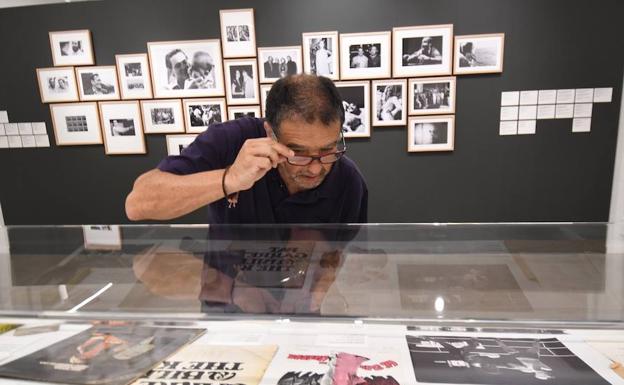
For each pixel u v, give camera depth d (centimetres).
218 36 281
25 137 316
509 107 267
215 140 120
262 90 286
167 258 83
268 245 88
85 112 306
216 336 67
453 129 274
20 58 300
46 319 66
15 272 79
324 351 63
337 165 118
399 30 263
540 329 60
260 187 116
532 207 281
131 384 58
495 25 257
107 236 96
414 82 270
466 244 85
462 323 62
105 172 317
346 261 79
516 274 73
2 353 65
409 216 293
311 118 87
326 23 269
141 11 283
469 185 283
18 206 331
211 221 128
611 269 73
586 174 272
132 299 70
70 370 61
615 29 250
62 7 289
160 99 297
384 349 63
